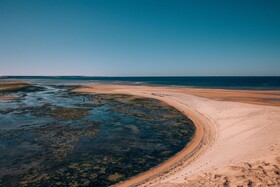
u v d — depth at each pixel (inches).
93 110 1241.4
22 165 549.3
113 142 716.7
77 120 1005.8
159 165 548.7
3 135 775.7
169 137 769.6
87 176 499.2
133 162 569.6
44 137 758.5
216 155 507.5
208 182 316.8
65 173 512.7
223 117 911.0
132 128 880.9
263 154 388.8
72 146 678.5
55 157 597.3
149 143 709.3
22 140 726.5
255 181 290.5
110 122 972.6
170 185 344.5
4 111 1197.1
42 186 460.1
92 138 754.8
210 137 745.6
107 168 536.7
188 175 382.6
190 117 1047.6
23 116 1079.6
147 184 440.5
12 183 469.7
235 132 690.2
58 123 948.6
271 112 779.4
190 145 687.1
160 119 1028.5
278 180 282.7
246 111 878.4
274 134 532.7
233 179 308.0
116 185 458.3
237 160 390.9
